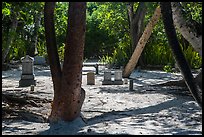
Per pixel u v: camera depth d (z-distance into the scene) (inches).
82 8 394.6
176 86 794.2
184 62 400.5
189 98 633.0
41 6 815.1
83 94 420.5
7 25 1112.8
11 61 1577.3
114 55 1555.1
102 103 575.5
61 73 410.3
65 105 406.0
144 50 1469.0
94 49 2354.8
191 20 553.6
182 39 1261.1
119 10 1576.0
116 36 1903.3
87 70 1370.6
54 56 412.2
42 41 1791.3
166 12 403.2
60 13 1734.7
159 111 506.0
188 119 449.1
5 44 1131.3
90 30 2343.8
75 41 395.2
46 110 515.2
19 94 638.5
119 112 496.7
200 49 549.0
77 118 415.2
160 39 1494.8
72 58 396.5
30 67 844.0
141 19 1400.1
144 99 621.0
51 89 766.5
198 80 632.4
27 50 1710.1
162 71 1328.7
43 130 384.5
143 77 1087.0
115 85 865.5
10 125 413.4
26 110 495.8
